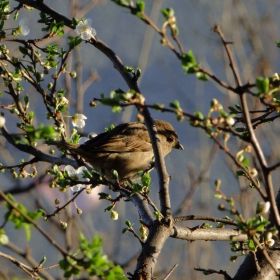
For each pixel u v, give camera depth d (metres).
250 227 5.05
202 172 13.51
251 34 16.44
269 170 4.89
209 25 18.22
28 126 5.16
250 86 4.85
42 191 12.31
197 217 6.93
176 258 14.45
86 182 7.24
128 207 17.31
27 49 7.45
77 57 12.84
